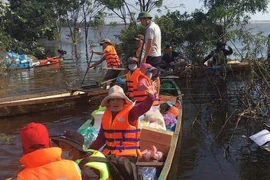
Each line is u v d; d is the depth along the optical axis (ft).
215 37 53.42
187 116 29.63
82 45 117.50
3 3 67.92
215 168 19.80
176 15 59.67
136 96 21.01
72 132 11.34
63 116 29.73
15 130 25.93
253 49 27.53
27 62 60.85
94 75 52.29
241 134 24.99
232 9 54.19
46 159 8.34
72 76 51.57
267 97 26.02
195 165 20.18
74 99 32.12
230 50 42.27
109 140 13.99
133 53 60.13
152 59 26.05
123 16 72.33
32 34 89.15
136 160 13.93
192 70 44.14
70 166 8.56
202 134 25.21
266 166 20.01
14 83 45.85
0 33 64.90
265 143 20.17
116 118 13.80
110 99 13.82
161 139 16.87
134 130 13.92
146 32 25.76
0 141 23.35
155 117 19.31
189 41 55.52
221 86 38.60
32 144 8.39
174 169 19.15
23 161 8.36
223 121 27.94
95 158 10.80
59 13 96.53
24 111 29.63
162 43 55.16
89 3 90.63
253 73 26.37
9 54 60.13
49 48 106.93
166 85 32.73
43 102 30.35
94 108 32.14
